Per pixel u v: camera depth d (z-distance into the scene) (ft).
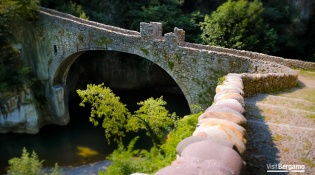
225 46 97.25
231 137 13.61
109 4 114.32
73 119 103.65
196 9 128.88
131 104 115.24
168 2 117.50
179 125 36.42
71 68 114.42
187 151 11.60
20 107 89.92
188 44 72.49
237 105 18.88
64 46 86.07
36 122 93.35
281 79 46.85
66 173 74.49
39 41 90.89
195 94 66.49
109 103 60.70
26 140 90.53
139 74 123.95
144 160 38.24
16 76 88.28
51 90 96.94
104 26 82.48
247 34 101.04
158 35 71.36
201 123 15.55
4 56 88.89
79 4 113.39
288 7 130.62
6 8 81.56
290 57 125.39
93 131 95.40
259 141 21.98
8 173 75.31
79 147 86.58
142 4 115.14
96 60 121.70
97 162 79.05
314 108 32.60
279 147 21.02
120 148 43.96
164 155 33.30
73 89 117.80
